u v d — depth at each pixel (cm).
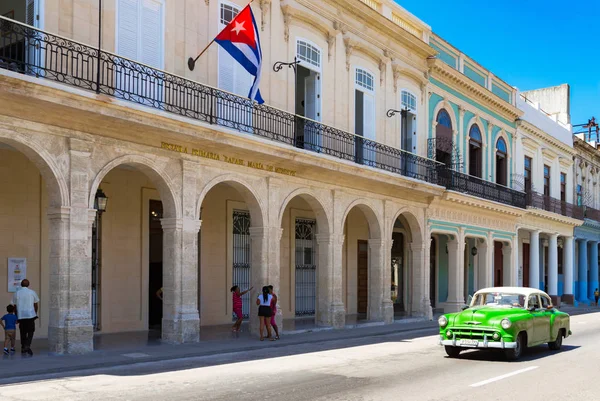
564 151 4262
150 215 1945
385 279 2347
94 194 1398
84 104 1307
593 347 1675
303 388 1011
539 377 1159
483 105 3219
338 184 2122
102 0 1480
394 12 2555
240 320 1897
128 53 1530
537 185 3822
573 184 4441
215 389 995
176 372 1175
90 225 1387
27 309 1318
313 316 2477
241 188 1797
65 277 1337
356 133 2311
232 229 2180
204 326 2038
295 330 1945
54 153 1327
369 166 2166
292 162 1870
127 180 1853
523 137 3644
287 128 1931
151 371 1188
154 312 1958
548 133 3969
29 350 1316
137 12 1558
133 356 1335
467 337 1394
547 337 1537
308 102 2117
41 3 1349
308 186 2008
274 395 948
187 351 1425
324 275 2083
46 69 1263
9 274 1566
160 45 1608
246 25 1633
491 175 3272
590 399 956
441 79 2841
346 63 2244
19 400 895
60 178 1334
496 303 1538
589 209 4462
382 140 2422
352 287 2711
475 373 1197
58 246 1335
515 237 3388
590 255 4706
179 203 1580
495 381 1105
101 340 1611
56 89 1245
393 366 1285
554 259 3853
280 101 1958
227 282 2152
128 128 1438
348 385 1045
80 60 1415
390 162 2378
